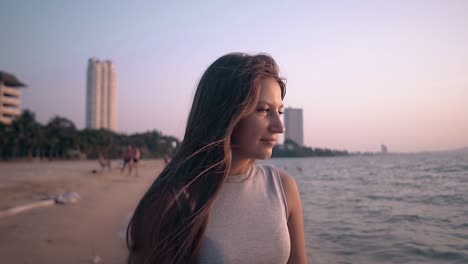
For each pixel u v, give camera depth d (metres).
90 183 17.59
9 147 68.88
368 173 17.06
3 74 78.75
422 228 4.86
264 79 1.26
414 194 7.19
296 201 1.41
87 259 4.62
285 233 1.25
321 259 4.33
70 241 5.48
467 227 4.58
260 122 1.23
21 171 32.06
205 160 1.22
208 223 1.17
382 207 6.88
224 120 1.21
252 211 1.23
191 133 1.28
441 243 4.20
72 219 7.29
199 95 1.32
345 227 5.76
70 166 47.88
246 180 1.29
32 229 6.32
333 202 8.50
